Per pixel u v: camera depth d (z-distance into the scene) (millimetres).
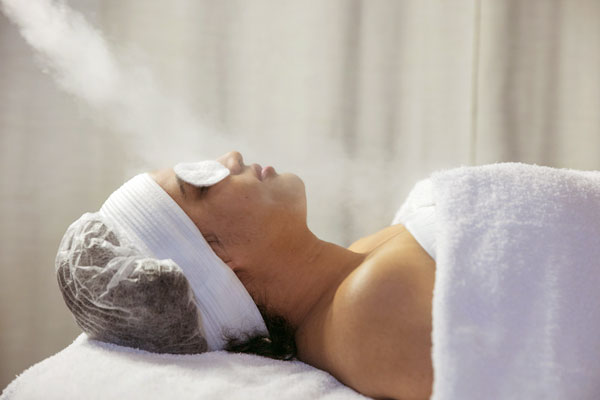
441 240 771
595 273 742
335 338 842
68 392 780
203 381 800
